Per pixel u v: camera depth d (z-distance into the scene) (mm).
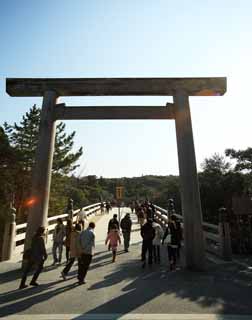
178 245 10859
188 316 6254
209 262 11812
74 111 12047
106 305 6949
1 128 26109
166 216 21672
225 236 12344
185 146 11586
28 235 10812
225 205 26672
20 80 12141
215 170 29734
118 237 12320
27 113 27984
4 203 22391
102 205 39125
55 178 28953
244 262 11688
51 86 12125
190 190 11211
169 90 12250
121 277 9492
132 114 12109
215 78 12203
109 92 12266
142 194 74750
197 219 10961
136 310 6629
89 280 9172
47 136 11656
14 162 25438
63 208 29578
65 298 7473
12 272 10305
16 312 6551
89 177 67375
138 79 12211
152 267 10922
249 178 28109
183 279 9195
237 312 6496
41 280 9242
